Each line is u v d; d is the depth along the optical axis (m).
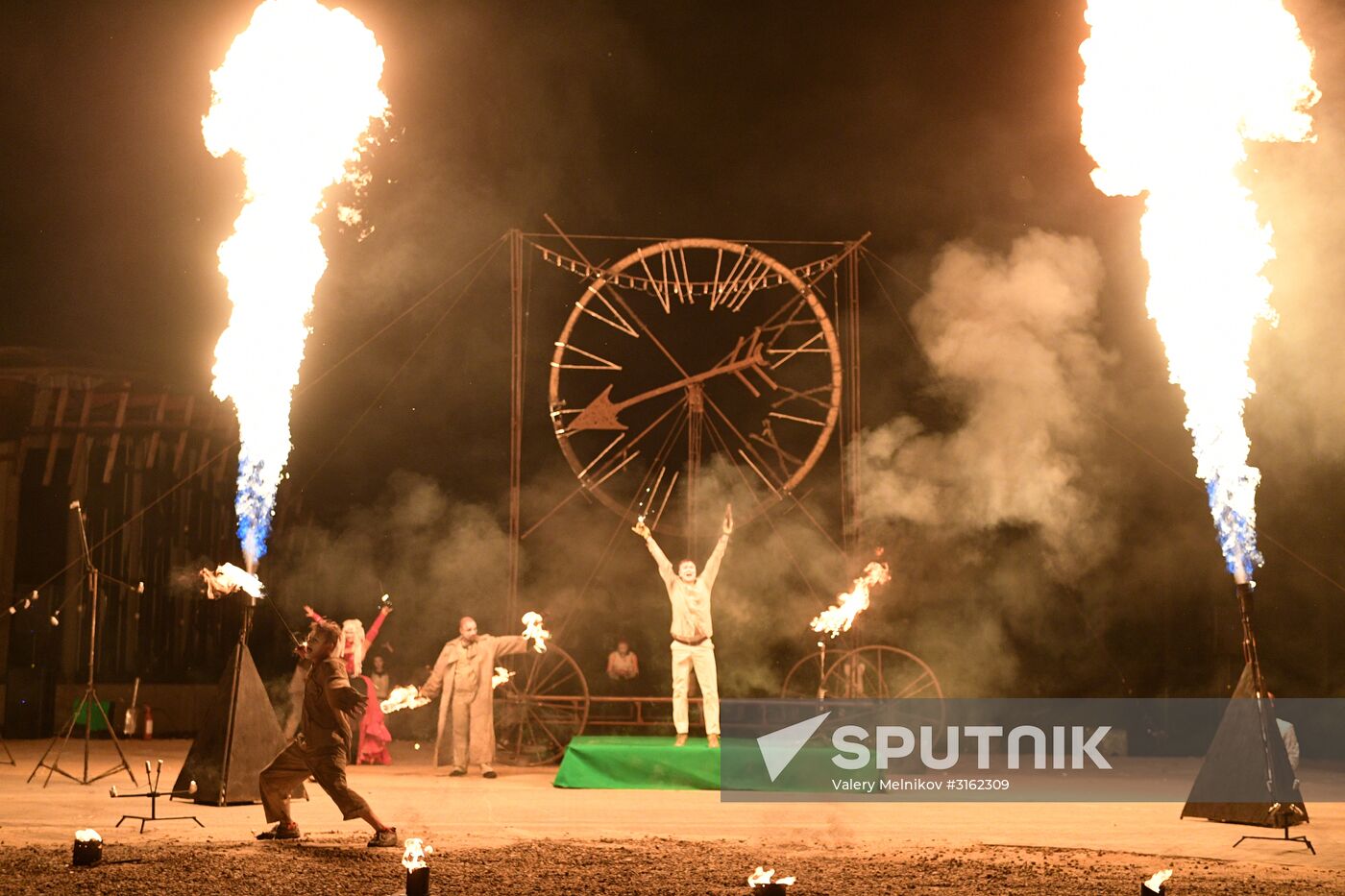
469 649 13.51
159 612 18.23
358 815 7.72
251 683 9.70
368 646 15.30
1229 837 8.73
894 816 9.87
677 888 6.47
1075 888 6.59
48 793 10.48
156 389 18.00
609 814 9.75
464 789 11.71
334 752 7.75
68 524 17.56
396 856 7.38
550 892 6.33
